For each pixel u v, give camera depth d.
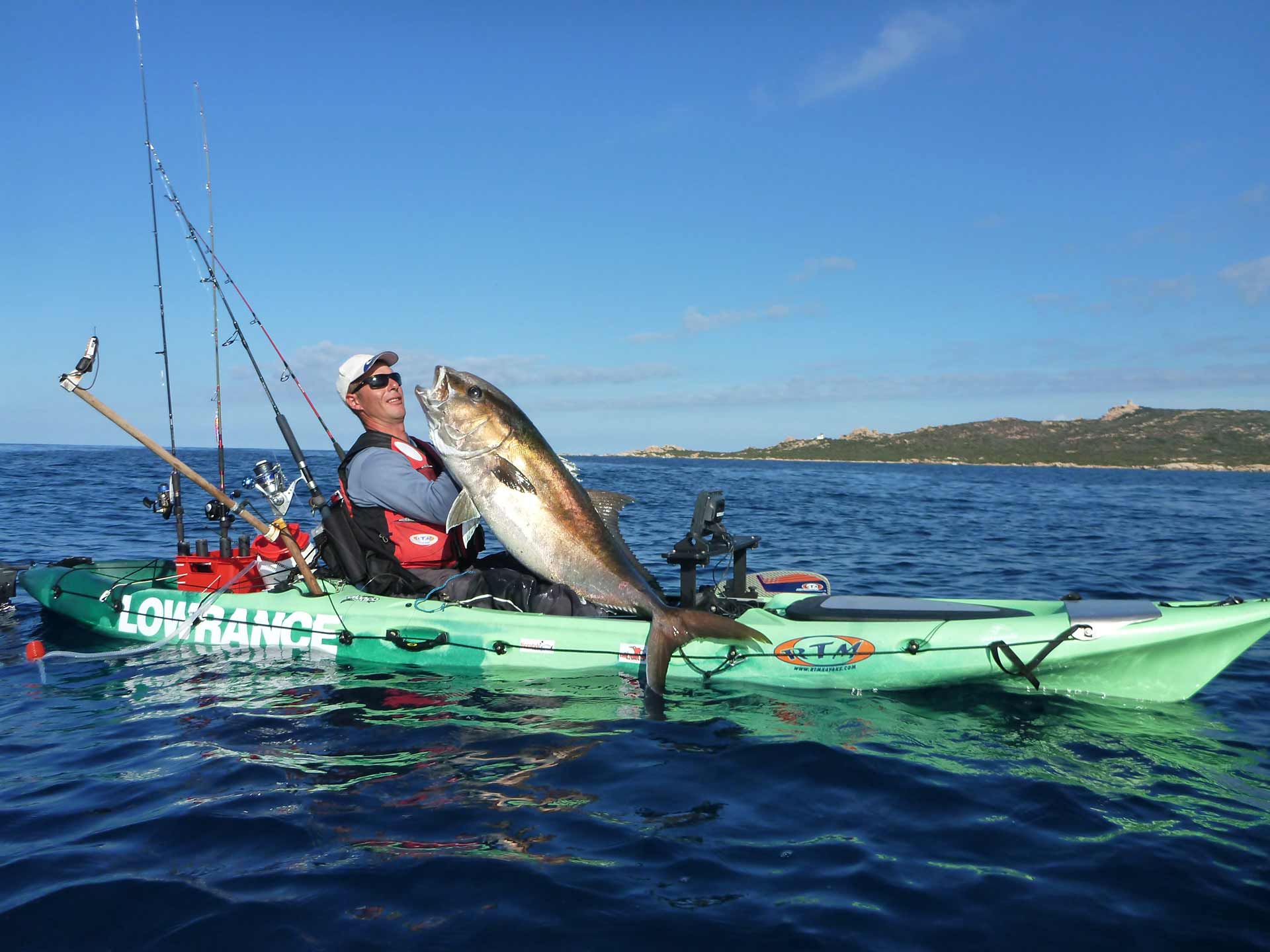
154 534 11.65
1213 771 3.48
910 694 4.40
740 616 4.80
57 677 4.68
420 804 3.05
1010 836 2.88
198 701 4.24
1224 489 45.59
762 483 39.81
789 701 4.28
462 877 2.55
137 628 5.50
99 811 3.01
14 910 2.37
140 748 3.61
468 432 4.40
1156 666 4.29
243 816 2.94
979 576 9.66
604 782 3.27
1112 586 8.92
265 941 2.24
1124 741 3.80
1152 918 2.39
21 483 21.69
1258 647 5.53
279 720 3.95
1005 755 3.62
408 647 4.85
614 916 2.36
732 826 2.93
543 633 4.75
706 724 3.92
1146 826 2.96
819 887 2.54
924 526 16.81
